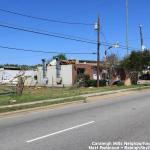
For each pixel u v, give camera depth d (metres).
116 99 29.31
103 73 64.25
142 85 51.38
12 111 20.73
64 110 21.48
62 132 13.03
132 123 14.86
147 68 57.38
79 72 60.00
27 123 15.97
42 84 62.50
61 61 61.75
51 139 11.67
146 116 17.22
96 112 19.72
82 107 23.08
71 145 10.58
